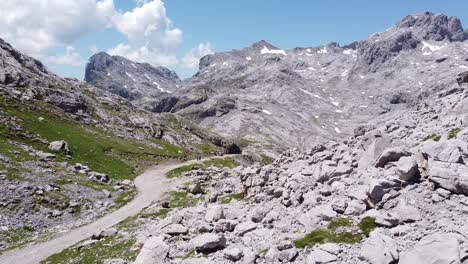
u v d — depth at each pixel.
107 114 167.00
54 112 133.75
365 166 35.00
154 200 66.19
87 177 77.00
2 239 44.66
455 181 25.72
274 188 40.00
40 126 106.25
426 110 47.78
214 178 75.31
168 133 187.75
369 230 24.39
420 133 39.50
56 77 188.62
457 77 53.97
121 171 96.50
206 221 35.91
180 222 37.47
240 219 34.22
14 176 62.06
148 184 85.50
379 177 29.97
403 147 33.69
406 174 28.05
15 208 52.41
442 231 21.64
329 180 35.09
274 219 31.72
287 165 52.09
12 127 94.38
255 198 39.91
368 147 36.34
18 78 139.25
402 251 20.98
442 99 49.72
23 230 48.12
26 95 132.88
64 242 45.19
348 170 35.66
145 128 175.88
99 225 52.69
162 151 147.38
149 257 28.44
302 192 34.38
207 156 169.38
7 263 38.66
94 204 62.38
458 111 41.53
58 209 56.44
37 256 40.50
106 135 141.00
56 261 37.28
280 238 27.23
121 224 47.22
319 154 48.25
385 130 47.09
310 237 26.03
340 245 23.73
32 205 54.50
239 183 57.12
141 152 129.88
